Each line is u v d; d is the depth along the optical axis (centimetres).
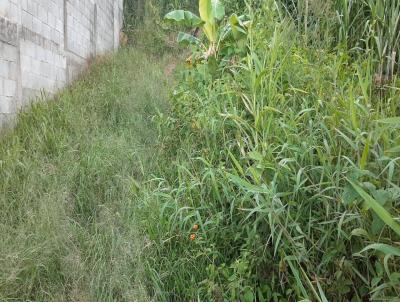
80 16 815
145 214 300
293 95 350
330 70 367
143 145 431
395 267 211
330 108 303
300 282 212
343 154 267
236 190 291
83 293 243
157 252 275
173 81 697
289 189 261
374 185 226
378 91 369
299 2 463
